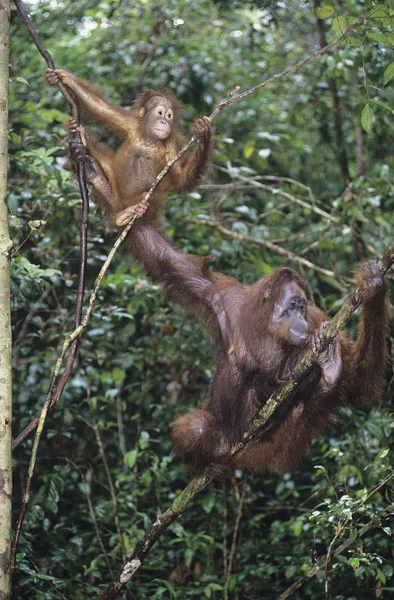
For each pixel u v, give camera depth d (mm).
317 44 14859
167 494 10078
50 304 11398
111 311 9297
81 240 6164
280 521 10062
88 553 9180
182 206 11188
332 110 12945
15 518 9109
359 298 5594
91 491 10234
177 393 10859
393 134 12492
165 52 12398
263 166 11305
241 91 13367
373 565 7387
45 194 9250
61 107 12227
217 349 7246
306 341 6594
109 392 9305
